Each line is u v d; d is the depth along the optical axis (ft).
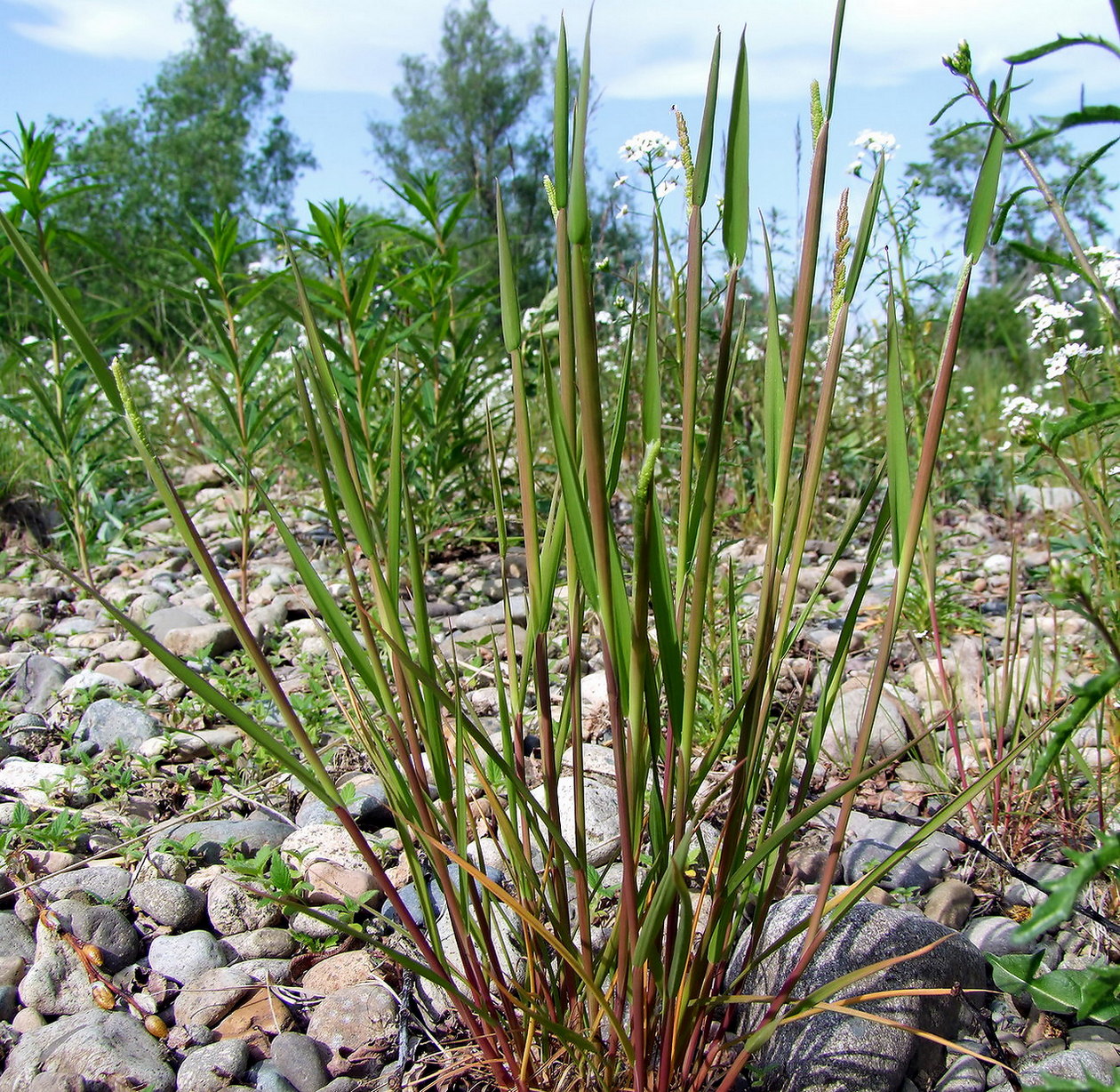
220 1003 2.05
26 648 3.97
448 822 1.59
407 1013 1.97
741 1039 1.66
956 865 2.47
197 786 2.92
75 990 2.11
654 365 1.41
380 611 1.74
